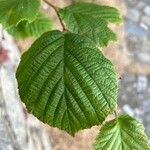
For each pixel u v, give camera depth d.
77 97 0.32
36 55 0.34
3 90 0.95
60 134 1.09
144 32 1.60
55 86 0.33
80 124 0.32
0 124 0.93
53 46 0.34
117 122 0.38
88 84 0.32
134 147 0.37
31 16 0.36
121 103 1.40
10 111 0.95
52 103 0.32
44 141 1.03
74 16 0.40
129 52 1.49
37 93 0.33
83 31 0.39
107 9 0.43
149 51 1.54
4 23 0.37
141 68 1.48
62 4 1.30
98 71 0.32
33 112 0.33
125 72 1.43
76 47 0.34
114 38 0.39
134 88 1.44
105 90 0.32
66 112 0.32
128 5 1.66
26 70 0.34
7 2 0.38
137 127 0.38
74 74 0.33
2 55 1.01
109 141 0.38
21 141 0.96
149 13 1.68
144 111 1.42
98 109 0.32
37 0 0.37
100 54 0.33
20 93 0.33
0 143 0.92
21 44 1.08
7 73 0.98
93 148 0.38
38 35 0.53
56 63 0.33
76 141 1.10
